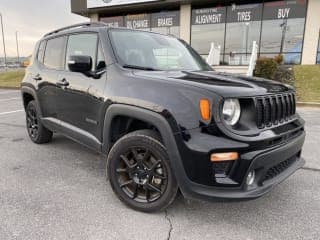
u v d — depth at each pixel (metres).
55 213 2.86
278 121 2.77
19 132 6.12
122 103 2.87
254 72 11.98
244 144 2.33
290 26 16.22
